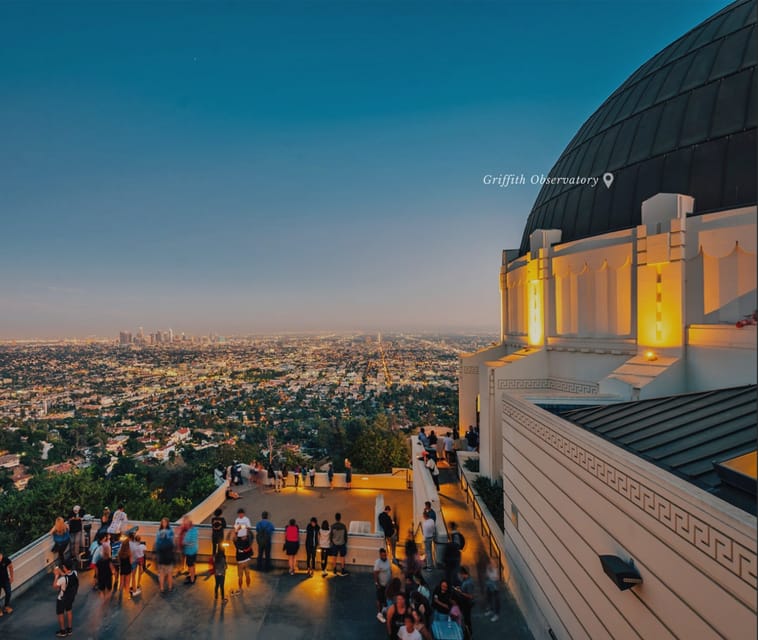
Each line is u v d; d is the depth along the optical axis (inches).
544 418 282.5
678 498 153.4
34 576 360.5
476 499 457.1
